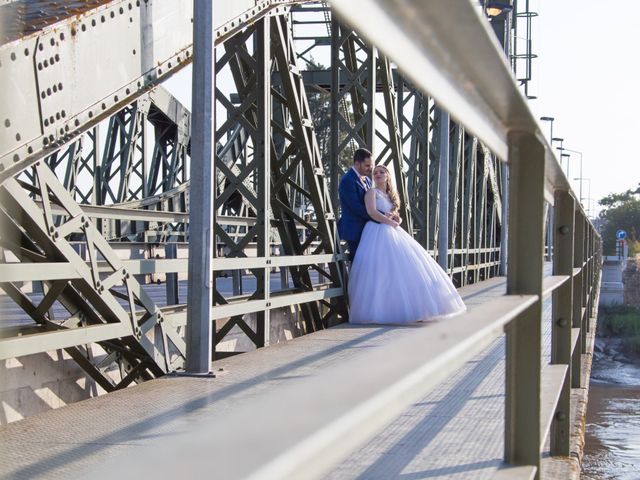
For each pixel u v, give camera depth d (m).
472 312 1.64
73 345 5.12
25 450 3.88
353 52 12.80
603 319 71.94
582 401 5.45
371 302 10.48
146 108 20.52
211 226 6.18
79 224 5.44
